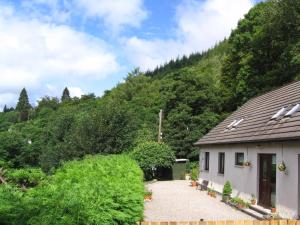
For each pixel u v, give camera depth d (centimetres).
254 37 3922
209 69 7369
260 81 3869
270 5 3631
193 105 4325
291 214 1366
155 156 3297
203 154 2736
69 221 526
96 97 8438
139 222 788
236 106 4262
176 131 4144
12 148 4175
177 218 1491
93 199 641
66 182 711
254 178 1728
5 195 578
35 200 555
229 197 1919
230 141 2009
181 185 2914
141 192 887
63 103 8569
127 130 2800
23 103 11806
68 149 2739
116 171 1059
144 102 6097
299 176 1338
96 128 2728
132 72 8244
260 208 1598
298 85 1955
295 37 3569
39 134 4844
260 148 1677
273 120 1706
